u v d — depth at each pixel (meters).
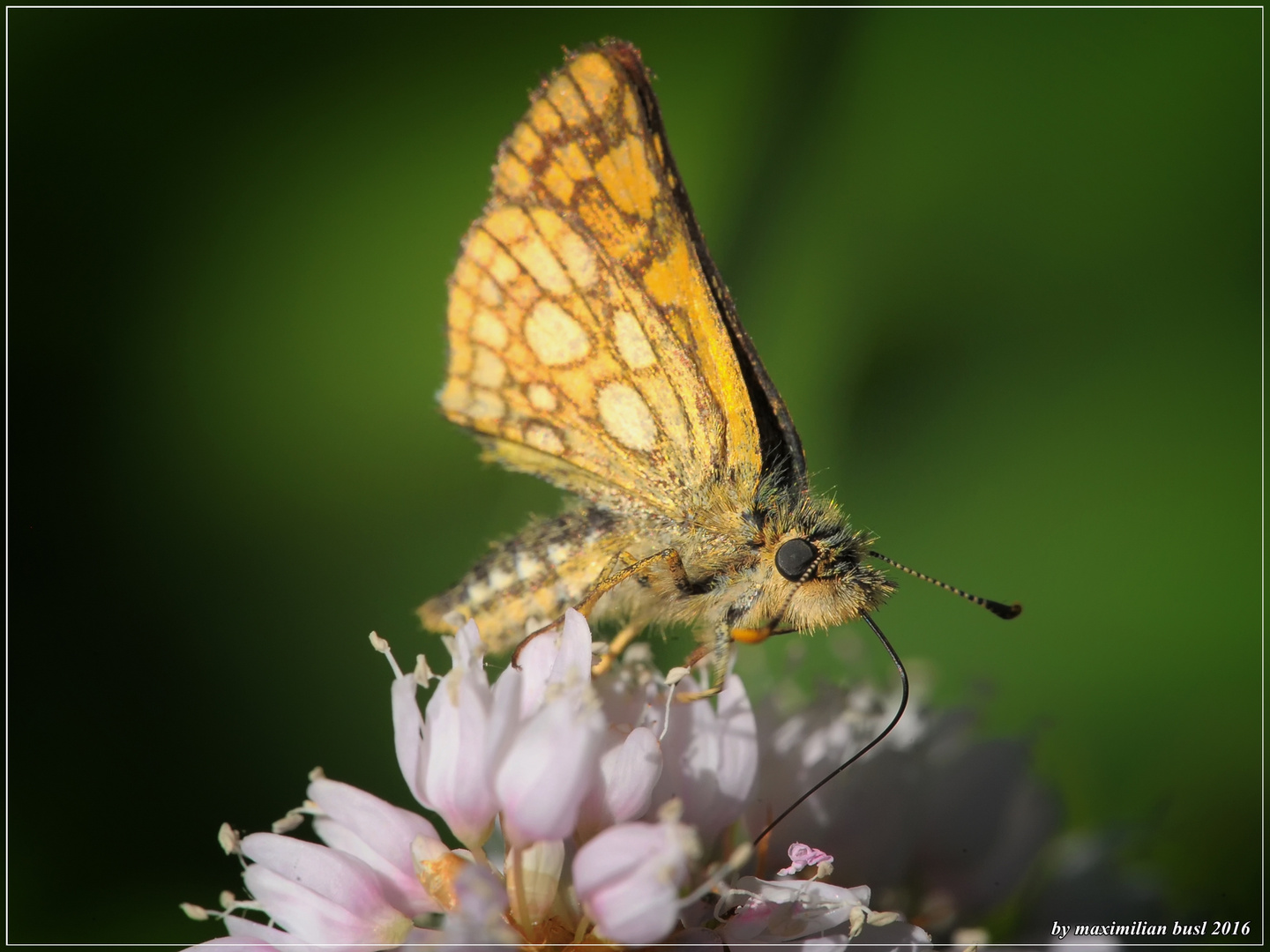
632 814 0.16
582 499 0.17
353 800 0.16
